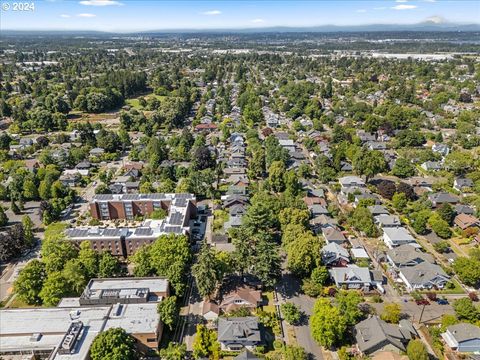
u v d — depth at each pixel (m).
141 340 66.81
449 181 136.62
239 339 67.62
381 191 128.12
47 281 77.75
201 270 76.94
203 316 76.19
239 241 87.56
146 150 166.50
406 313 77.31
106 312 71.19
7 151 174.12
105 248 95.31
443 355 66.88
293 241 91.62
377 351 65.38
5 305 79.62
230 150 176.38
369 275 85.00
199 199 131.25
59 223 111.38
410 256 90.69
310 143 177.88
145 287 78.56
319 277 83.12
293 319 73.31
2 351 62.97
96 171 156.88
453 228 110.12
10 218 119.62
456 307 74.31
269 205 110.94
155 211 112.25
